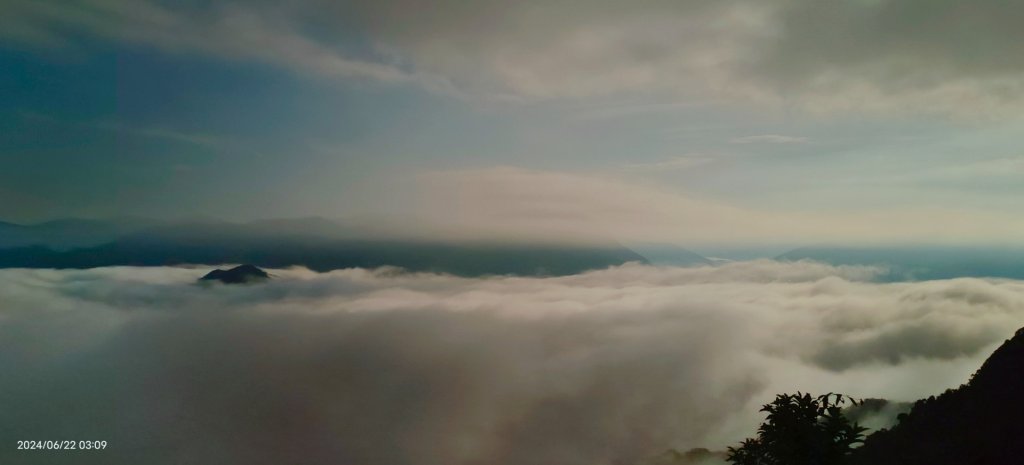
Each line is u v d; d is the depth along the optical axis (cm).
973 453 1319
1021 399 1396
